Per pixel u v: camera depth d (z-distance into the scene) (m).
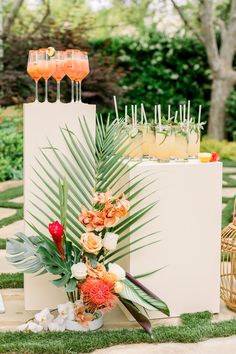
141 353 2.93
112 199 3.14
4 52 10.20
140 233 3.34
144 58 12.01
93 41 11.86
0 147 8.15
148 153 3.63
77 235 3.28
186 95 12.12
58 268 3.13
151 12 13.16
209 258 3.45
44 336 3.08
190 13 12.95
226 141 11.30
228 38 11.60
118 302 3.62
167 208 3.35
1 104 9.72
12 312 3.47
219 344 3.04
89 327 3.19
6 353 2.89
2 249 4.67
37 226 3.47
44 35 10.37
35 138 3.39
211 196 3.41
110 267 3.14
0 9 10.62
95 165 3.49
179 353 2.93
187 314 3.41
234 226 3.59
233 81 11.71
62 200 3.16
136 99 11.97
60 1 13.70
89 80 10.09
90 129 3.44
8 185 7.59
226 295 3.71
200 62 12.04
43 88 9.89
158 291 3.39
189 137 3.64
